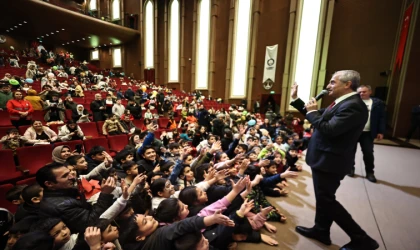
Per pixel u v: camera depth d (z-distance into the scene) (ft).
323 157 3.48
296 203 5.65
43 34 38.09
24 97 10.80
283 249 3.84
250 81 27.76
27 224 3.12
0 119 8.93
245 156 7.14
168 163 5.77
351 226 3.46
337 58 21.54
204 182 4.42
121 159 6.08
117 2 41.39
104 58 46.57
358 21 20.13
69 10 31.07
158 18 37.45
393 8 18.12
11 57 26.37
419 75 13.98
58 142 7.70
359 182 6.52
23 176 6.29
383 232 4.10
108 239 2.64
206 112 15.57
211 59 31.17
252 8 26.94
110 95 13.76
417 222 4.43
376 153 10.20
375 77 19.31
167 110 17.99
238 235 3.99
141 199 3.87
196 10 32.12
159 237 2.44
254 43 27.12
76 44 44.88
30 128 7.83
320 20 21.80
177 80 36.19
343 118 3.11
